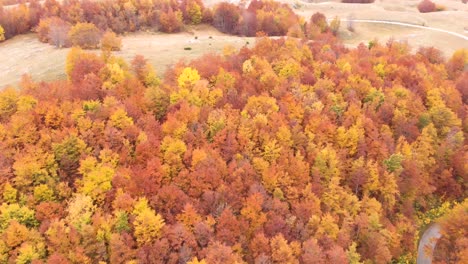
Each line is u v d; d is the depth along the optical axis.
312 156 75.94
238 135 75.12
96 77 84.00
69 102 76.25
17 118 70.88
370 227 70.81
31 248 57.47
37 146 69.00
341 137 79.38
